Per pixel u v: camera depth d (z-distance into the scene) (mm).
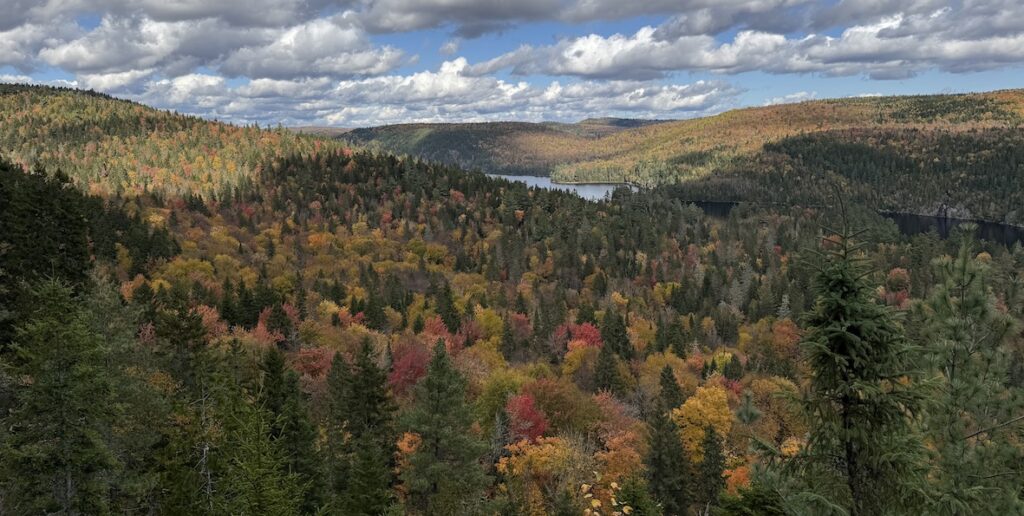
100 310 31562
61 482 19766
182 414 26797
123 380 27000
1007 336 14992
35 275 37281
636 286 179875
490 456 49250
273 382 33719
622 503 35219
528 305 137625
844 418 12016
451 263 189000
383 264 164875
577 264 189500
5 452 18391
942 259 16094
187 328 38062
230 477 19719
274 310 75000
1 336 32719
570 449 47812
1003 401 14078
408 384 66062
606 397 66125
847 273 11312
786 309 134500
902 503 11359
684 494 46500
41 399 18719
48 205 40281
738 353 114875
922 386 11461
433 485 35469
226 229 184375
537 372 82312
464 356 80062
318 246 182750
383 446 43250
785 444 37281
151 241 128375
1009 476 13008
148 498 24406
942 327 15273
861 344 11102
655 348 108188
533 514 39906
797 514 11188
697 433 58062
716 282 171625
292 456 30391
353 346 78188
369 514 30266
